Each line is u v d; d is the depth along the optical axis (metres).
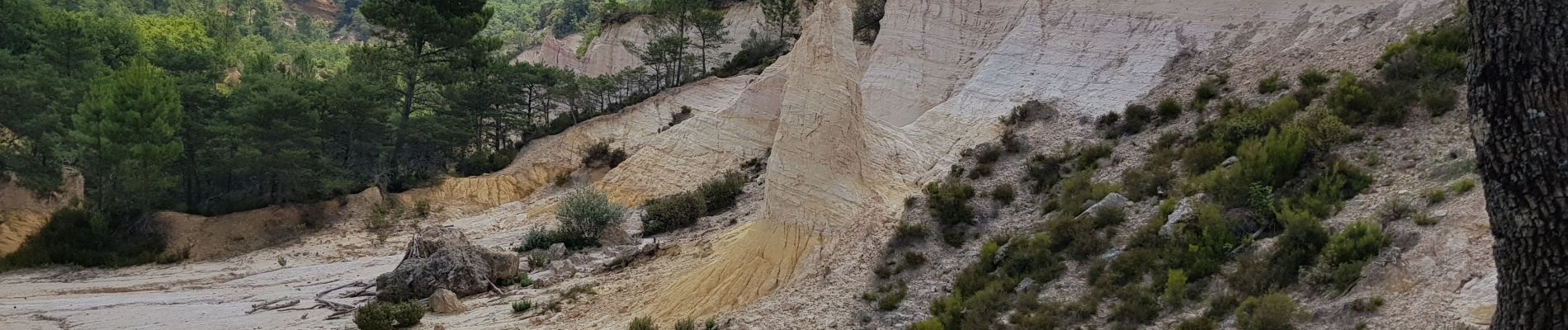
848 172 24.39
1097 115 28.64
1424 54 21.48
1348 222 16.08
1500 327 7.95
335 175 45.91
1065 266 18.36
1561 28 7.05
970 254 20.50
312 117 45.34
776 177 23.84
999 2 39.56
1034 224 21.30
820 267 21.42
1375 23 26.06
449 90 54.41
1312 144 19.53
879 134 28.14
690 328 19.08
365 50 53.56
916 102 37.31
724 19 71.19
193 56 64.81
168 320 25.33
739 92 52.69
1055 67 32.75
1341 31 26.84
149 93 41.78
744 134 41.41
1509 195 7.51
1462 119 18.33
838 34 27.00
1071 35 34.12
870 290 19.80
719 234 27.55
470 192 46.88
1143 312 15.31
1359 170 18.03
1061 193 22.69
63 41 55.50
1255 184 18.22
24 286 33.69
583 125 51.84
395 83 59.56
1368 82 21.92
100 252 38.81
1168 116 25.77
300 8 168.75
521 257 31.16
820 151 24.14
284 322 23.97
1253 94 24.92
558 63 77.94
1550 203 7.21
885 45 40.09
